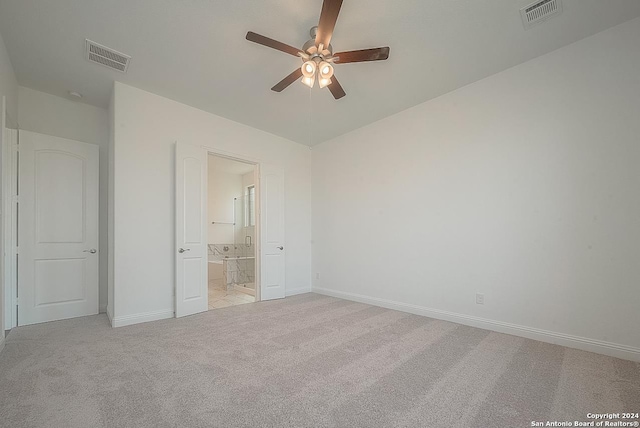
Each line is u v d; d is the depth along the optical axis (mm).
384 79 3281
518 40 2654
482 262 3219
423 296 3734
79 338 2844
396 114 4152
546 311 2777
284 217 5027
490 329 3123
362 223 4574
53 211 3500
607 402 1755
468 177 3369
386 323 3371
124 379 2020
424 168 3797
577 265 2625
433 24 2447
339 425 1538
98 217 3832
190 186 3811
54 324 3303
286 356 2428
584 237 2598
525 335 2885
